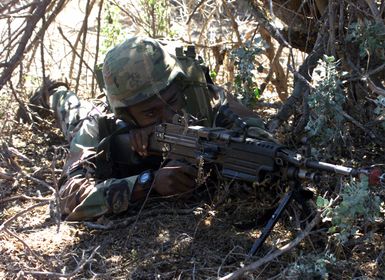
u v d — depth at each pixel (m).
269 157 3.05
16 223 3.63
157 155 3.62
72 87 5.51
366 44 3.45
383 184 3.05
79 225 3.56
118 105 3.54
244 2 4.11
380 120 3.59
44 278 3.09
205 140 3.31
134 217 3.54
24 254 3.29
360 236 3.23
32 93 5.07
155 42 3.61
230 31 5.44
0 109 4.82
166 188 3.44
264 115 4.76
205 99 3.70
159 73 3.53
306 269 2.88
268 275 3.03
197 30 5.67
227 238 3.30
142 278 3.10
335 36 3.73
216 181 3.60
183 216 3.53
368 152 3.72
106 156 3.67
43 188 4.02
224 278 2.86
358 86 3.70
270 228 3.08
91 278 3.11
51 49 5.43
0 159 4.21
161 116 3.55
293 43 4.48
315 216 3.09
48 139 4.62
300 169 2.99
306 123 3.72
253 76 4.27
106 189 3.53
